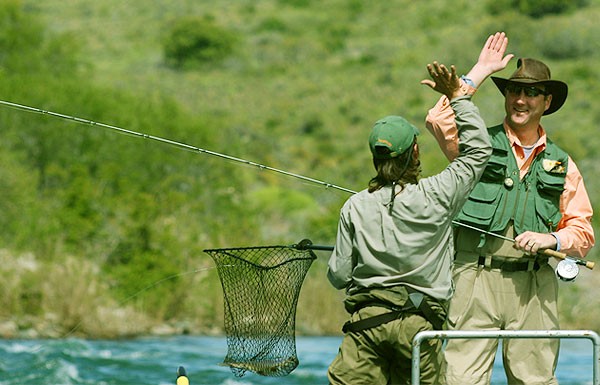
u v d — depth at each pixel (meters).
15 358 31.72
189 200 53.72
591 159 109.06
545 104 14.83
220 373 29.52
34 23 100.44
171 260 46.34
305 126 144.00
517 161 14.81
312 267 47.78
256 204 68.25
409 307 12.52
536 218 14.67
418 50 178.88
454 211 12.72
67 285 41.47
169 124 68.19
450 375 14.84
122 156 58.53
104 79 161.75
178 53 181.12
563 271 13.93
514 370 14.91
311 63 181.12
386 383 12.91
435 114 15.02
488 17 182.88
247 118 149.12
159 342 39.06
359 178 89.56
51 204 49.81
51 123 60.12
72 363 31.06
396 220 12.59
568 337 12.16
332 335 44.06
